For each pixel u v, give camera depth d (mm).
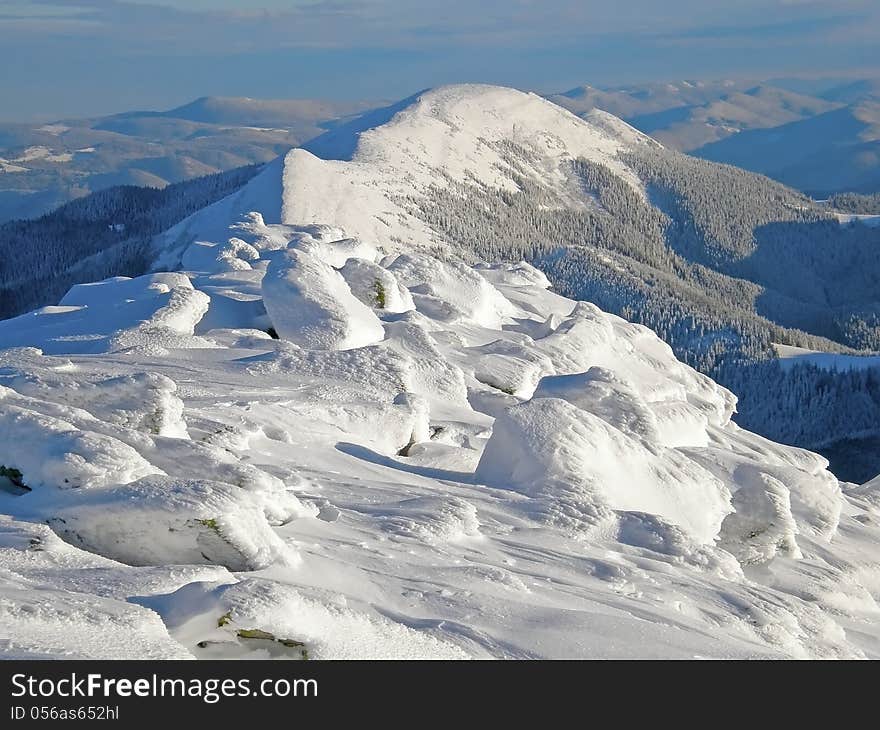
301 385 16625
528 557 10930
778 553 15273
